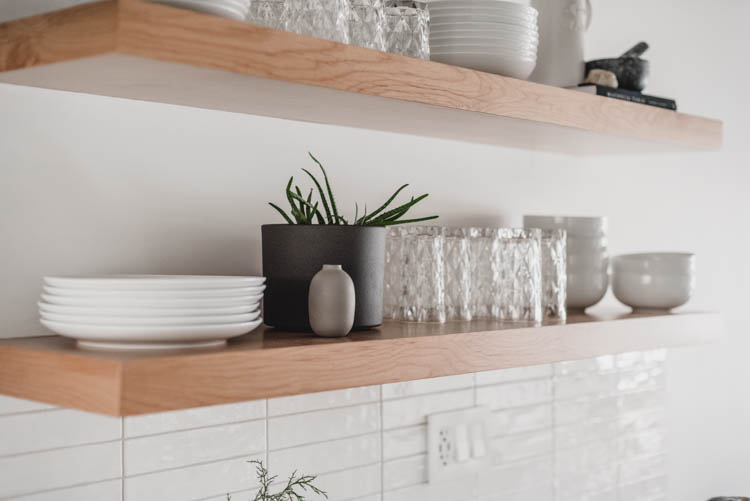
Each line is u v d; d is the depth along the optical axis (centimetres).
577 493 220
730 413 279
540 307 166
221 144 145
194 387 102
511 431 201
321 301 125
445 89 135
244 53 108
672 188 251
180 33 101
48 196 125
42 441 124
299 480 149
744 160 283
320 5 129
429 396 183
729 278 277
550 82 184
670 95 251
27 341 117
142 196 135
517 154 201
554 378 212
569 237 193
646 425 242
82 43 99
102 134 130
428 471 182
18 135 121
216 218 145
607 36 227
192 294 108
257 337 127
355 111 144
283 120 154
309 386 115
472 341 140
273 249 133
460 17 149
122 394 94
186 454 142
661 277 192
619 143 188
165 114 138
